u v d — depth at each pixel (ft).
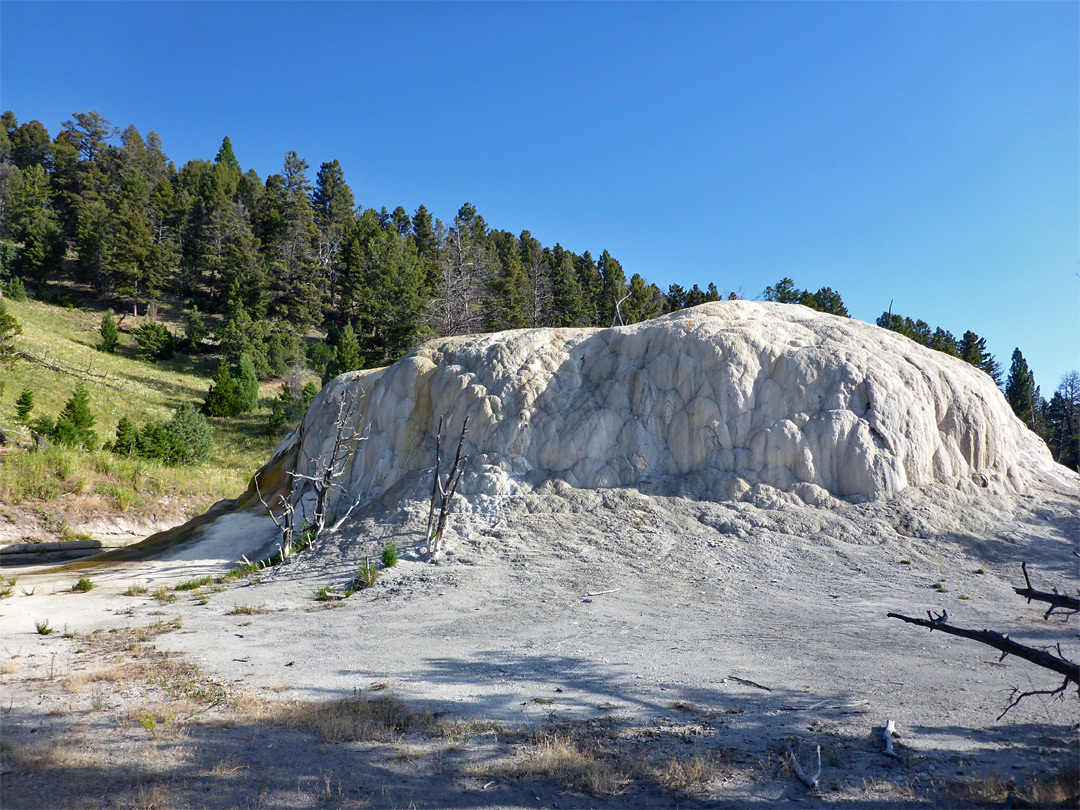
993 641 19.24
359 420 82.48
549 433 70.18
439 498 67.56
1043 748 20.71
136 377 205.16
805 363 67.51
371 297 258.57
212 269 298.97
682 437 67.10
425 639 36.50
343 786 18.62
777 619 39.86
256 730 22.97
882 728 22.67
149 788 18.21
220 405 194.80
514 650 34.01
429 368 80.38
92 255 282.77
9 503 94.48
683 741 21.93
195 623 41.27
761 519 58.90
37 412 150.00
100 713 24.54
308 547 65.26
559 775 19.21
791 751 20.30
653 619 40.22
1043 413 264.93
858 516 58.44
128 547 79.87
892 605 42.78
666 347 72.08
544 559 55.01
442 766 20.02
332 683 28.68
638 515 61.31
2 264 275.80
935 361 72.90
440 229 349.41
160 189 338.95
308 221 320.91
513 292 249.75
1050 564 51.31
